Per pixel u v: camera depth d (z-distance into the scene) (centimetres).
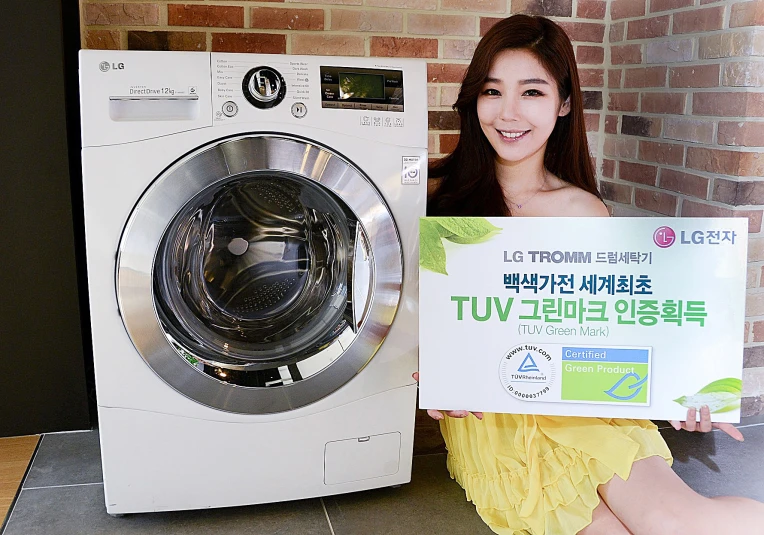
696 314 147
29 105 195
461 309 153
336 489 177
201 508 170
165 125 153
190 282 162
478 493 171
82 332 209
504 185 211
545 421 158
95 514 174
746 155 199
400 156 165
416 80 167
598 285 148
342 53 233
